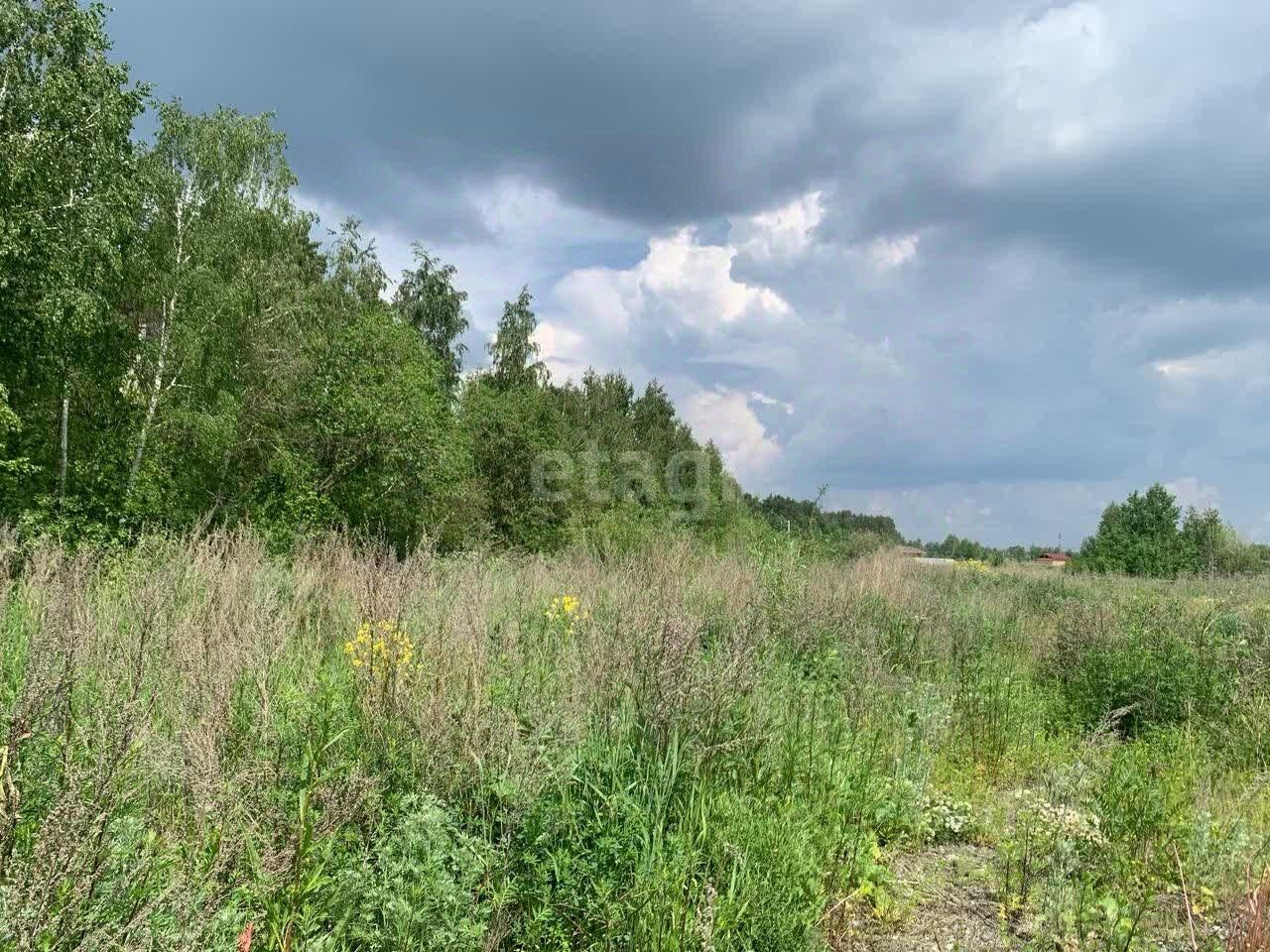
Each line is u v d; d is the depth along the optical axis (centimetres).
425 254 3997
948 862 514
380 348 2111
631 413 5338
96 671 487
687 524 2447
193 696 445
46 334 1647
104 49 1839
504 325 4072
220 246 2150
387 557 970
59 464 1773
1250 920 373
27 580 772
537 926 356
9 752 320
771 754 529
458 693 455
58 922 245
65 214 1712
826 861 463
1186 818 548
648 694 495
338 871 336
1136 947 415
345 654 583
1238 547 3222
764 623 809
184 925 273
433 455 2050
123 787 353
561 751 426
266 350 2098
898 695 755
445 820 369
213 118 2244
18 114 1720
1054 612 1352
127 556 995
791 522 1858
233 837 321
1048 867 491
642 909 361
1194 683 802
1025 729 759
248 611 598
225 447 1927
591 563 1270
